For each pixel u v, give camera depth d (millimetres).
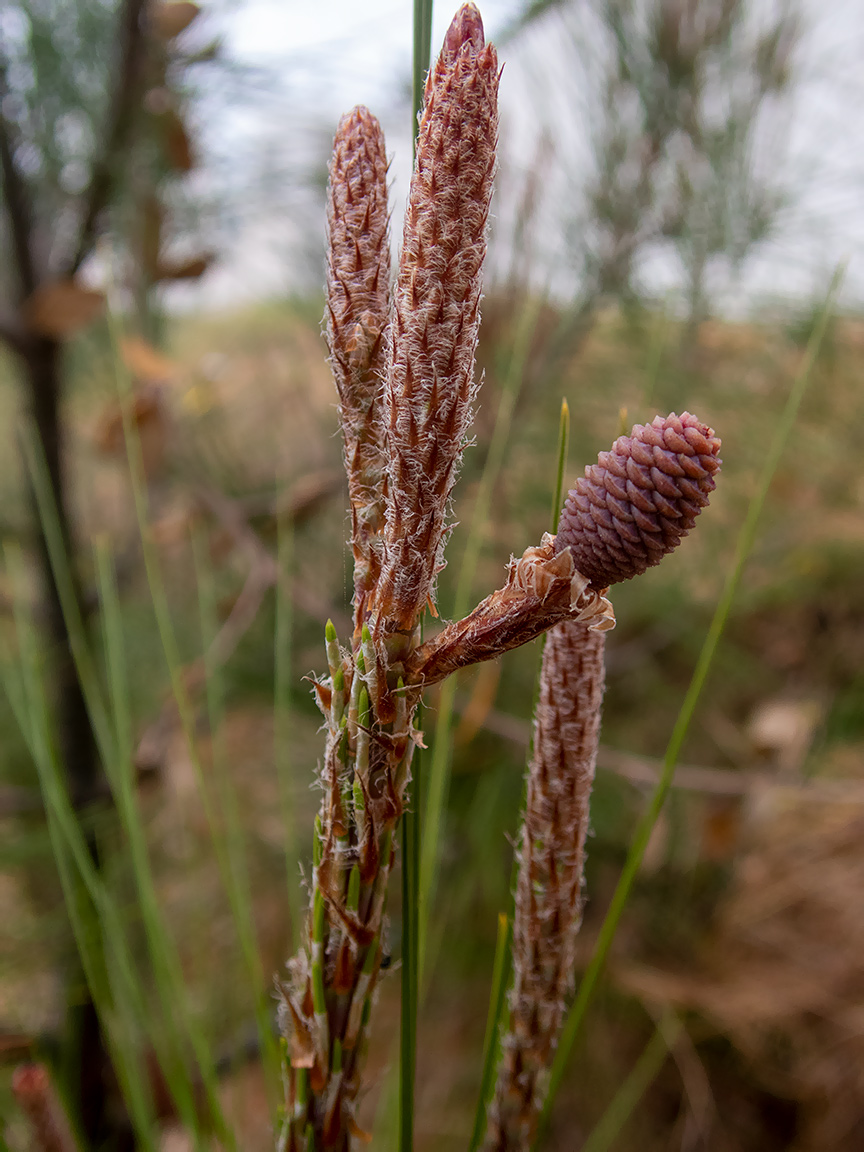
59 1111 163
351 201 114
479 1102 160
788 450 462
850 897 539
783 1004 496
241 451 493
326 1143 134
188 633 474
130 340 350
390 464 104
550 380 412
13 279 395
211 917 461
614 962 490
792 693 543
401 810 119
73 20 358
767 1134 538
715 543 472
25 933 370
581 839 139
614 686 512
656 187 397
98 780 418
